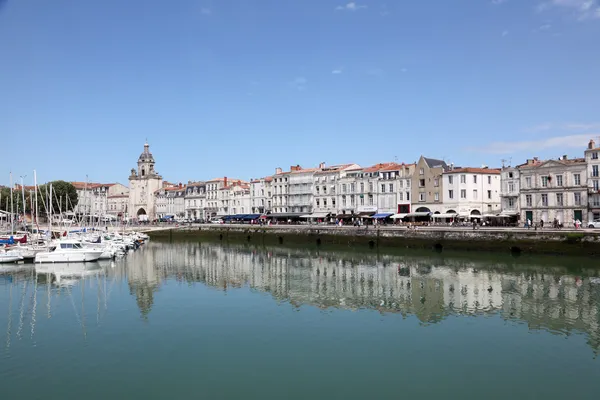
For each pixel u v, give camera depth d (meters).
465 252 67.75
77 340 26.80
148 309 33.81
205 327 29.16
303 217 121.31
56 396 19.81
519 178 82.31
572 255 58.34
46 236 78.31
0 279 47.50
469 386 20.69
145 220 159.62
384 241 79.12
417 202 99.31
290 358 23.89
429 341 26.38
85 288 42.34
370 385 20.83
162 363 23.31
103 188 193.38
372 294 38.97
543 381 21.17
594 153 73.00
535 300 36.19
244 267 57.41
